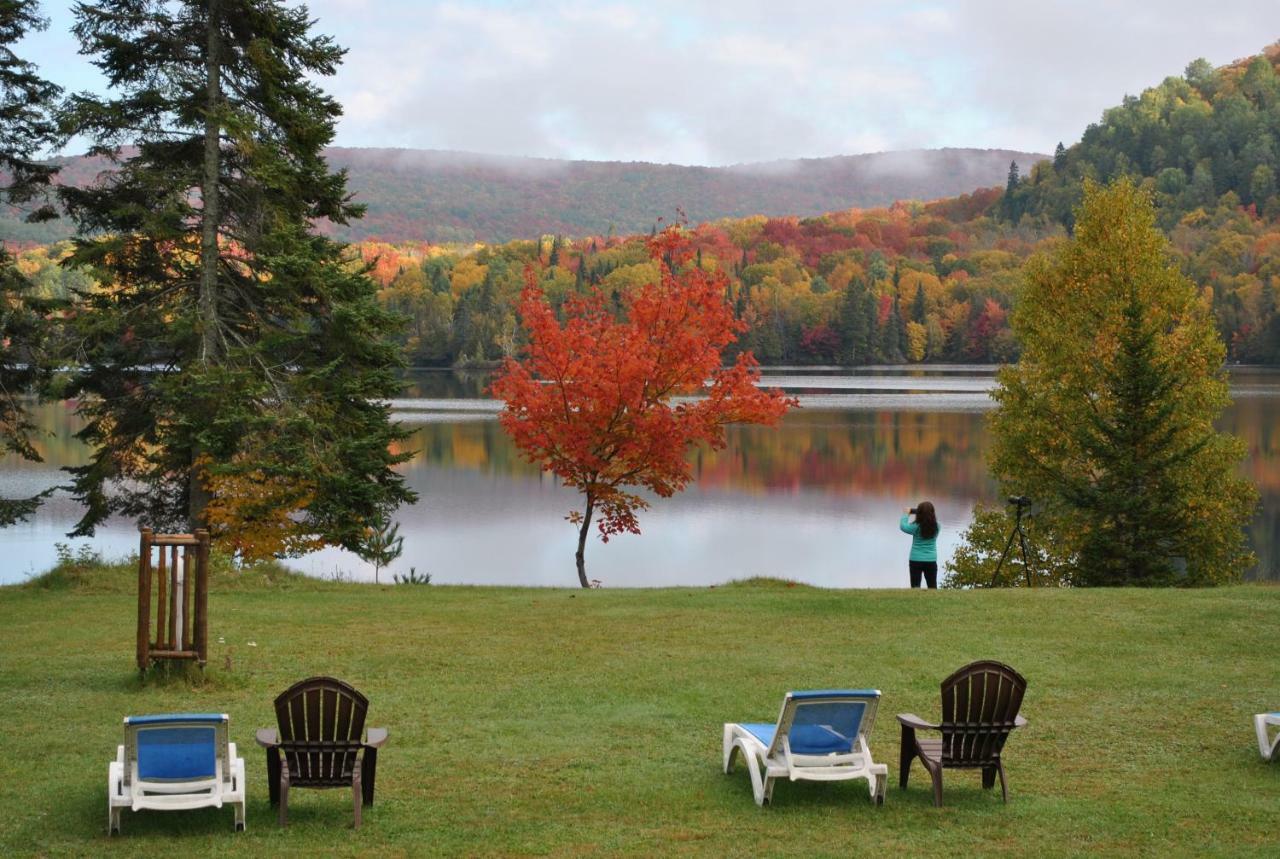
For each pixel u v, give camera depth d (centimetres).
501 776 877
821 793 838
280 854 698
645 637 1445
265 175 2283
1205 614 1527
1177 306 2959
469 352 14938
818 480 5000
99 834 736
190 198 2434
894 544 3588
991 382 12481
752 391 2475
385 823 764
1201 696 1127
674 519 4069
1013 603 1639
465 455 5888
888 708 1105
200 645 1170
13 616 1631
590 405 2475
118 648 1386
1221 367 2995
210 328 2347
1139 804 805
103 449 2491
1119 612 1554
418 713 1075
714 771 894
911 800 821
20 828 743
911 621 1523
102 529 3659
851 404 8850
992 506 3419
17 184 2427
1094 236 3041
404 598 1842
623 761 919
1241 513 2905
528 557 3366
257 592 1903
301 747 754
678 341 2438
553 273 18338
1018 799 820
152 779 741
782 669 1253
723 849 711
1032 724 1037
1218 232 18000
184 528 2561
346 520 2380
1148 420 2462
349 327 2427
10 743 949
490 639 1441
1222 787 847
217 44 2364
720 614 1605
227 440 2280
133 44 2353
